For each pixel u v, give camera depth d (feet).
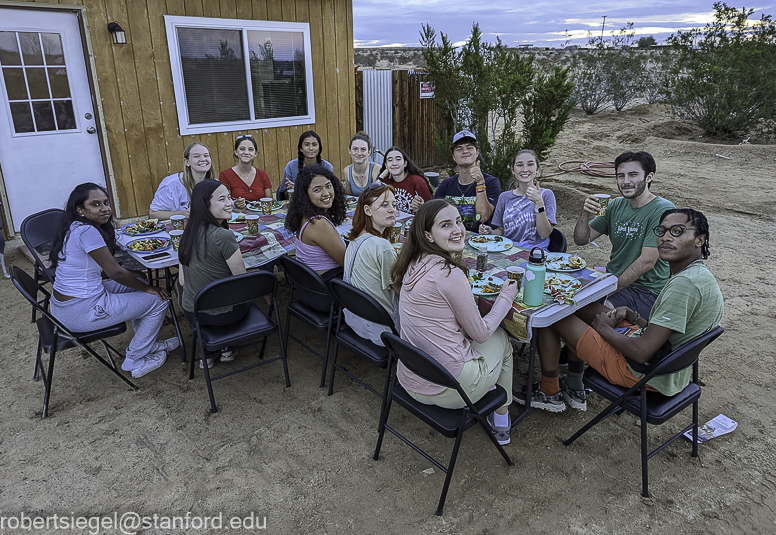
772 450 8.47
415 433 9.01
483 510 7.33
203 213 9.27
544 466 8.19
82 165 18.97
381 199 8.59
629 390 7.43
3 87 16.81
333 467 8.19
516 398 9.71
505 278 8.79
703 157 32.48
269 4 21.45
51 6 16.80
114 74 18.42
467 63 21.34
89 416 9.38
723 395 9.97
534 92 21.68
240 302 9.25
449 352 7.02
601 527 7.01
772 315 13.14
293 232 10.82
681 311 6.85
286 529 7.04
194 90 20.43
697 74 37.91
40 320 9.81
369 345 8.97
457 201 13.28
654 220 9.77
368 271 8.54
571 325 8.34
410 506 7.41
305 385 10.50
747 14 37.70
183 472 8.05
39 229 12.28
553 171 30.12
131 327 13.07
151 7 18.61
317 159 15.93
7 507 7.35
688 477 7.91
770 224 20.51
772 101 34.63
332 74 24.40
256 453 8.48
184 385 10.40
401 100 29.66
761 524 7.04
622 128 43.24
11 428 9.01
